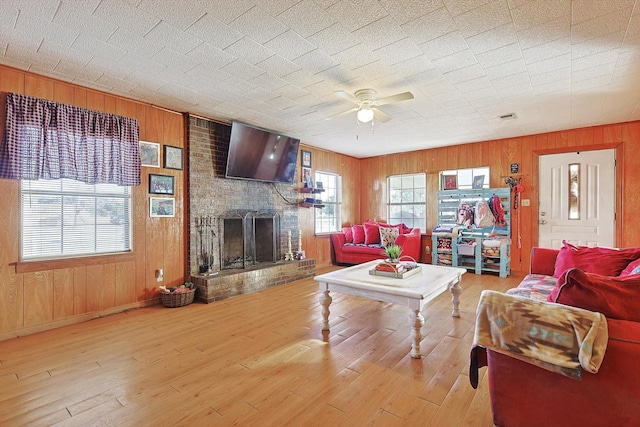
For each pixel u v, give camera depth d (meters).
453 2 1.97
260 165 4.85
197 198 4.17
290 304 3.79
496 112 4.09
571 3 1.97
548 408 1.40
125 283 3.55
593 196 4.76
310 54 2.62
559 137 5.00
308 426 1.62
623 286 1.35
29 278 2.91
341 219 6.85
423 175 6.54
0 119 2.73
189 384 2.02
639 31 2.26
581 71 2.91
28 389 1.97
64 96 3.09
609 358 1.25
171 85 3.22
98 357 2.40
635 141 4.45
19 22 2.13
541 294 2.48
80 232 3.27
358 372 2.17
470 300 3.87
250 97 3.58
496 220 5.39
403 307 3.65
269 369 2.21
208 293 3.86
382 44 2.47
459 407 1.78
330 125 4.71
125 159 3.49
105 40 2.38
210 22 2.17
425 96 3.54
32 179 2.86
